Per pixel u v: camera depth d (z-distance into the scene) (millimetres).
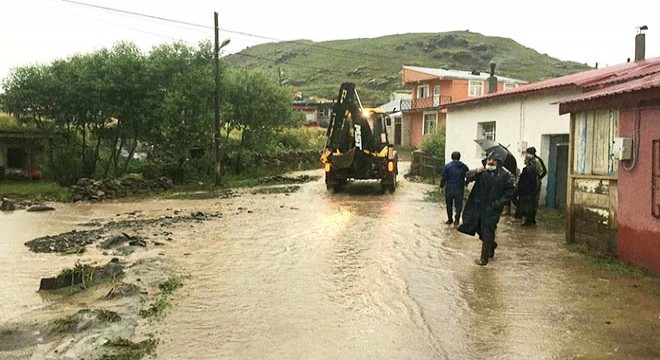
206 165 25297
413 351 4875
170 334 5293
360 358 4719
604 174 8766
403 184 22203
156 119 22922
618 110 8344
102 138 24203
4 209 15773
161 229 11695
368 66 93625
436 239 10320
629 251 8109
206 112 23703
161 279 7383
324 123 53344
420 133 46188
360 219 12891
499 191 8086
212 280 7316
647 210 7656
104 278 7449
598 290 6781
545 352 4852
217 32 23234
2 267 8375
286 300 6410
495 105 16672
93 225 12719
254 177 27359
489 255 8469
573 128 9672
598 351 4871
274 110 27500
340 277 7473
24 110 23266
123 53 22844
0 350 4926
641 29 16328
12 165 25875
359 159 18688
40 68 23109
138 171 23875
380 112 19094
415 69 47719
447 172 11930
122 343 5016
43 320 5758
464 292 6730
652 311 5957
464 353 4836
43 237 10945
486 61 94625
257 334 5289
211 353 4824
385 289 6875
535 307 6129
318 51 113188
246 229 11578
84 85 21984
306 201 16953
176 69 23359
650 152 7570
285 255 8922
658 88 7172
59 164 22938
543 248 9422
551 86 13547
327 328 5457
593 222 9109
